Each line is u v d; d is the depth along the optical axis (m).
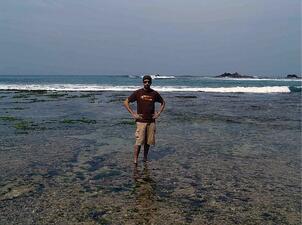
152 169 9.74
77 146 12.78
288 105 31.94
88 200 7.28
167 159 10.94
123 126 18.06
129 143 13.46
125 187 8.15
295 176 9.25
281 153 12.00
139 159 10.91
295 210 6.92
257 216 6.60
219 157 11.30
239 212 6.77
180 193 7.79
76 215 6.52
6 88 57.00
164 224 6.16
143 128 10.16
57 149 12.23
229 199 7.47
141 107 10.19
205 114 24.06
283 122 20.36
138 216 6.49
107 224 6.13
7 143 13.34
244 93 52.09
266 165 10.35
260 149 12.64
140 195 7.61
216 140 14.35
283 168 10.04
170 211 6.75
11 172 9.30
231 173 9.45
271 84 88.19
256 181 8.77
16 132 16.02
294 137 15.24
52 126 17.94
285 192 7.97
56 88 57.50
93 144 13.20
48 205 7.01
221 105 31.36
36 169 9.62
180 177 9.00
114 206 6.96
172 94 47.22
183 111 25.86
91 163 10.30
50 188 8.04
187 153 11.83
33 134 15.50
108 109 26.94
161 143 13.55
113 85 69.88
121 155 11.39
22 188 8.02
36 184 8.32
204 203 7.21
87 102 32.81
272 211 6.85
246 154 11.79
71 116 22.47
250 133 16.27
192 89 58.25
